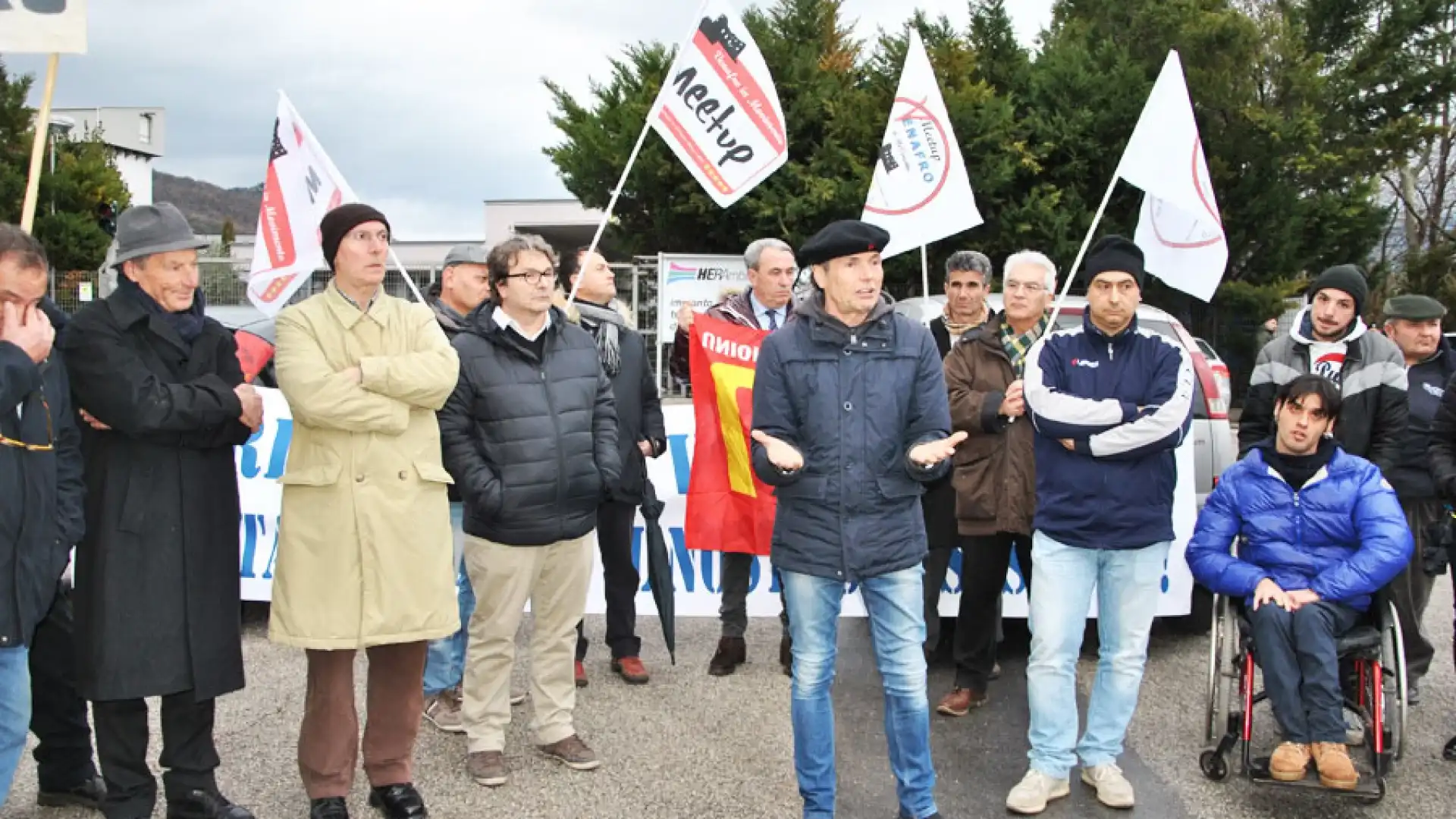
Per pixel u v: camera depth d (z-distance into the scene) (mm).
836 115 19172
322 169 6410
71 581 4137
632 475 5445
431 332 3965
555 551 4398
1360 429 5047
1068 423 4000
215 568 3678
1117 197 19266
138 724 3668
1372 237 21469
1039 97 19719
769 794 4207
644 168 19266
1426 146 26000
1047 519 4148
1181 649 6070
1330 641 4141
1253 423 5223
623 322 5566
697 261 18000
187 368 3680
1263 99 20719
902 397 3689
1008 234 18641
